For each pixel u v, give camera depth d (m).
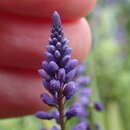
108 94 0.31
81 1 0.13
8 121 0.24
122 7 0.41
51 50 0.11
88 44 0.14
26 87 0.14
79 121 0.18
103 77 0.32
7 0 0.12
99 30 0.35
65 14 0.13
